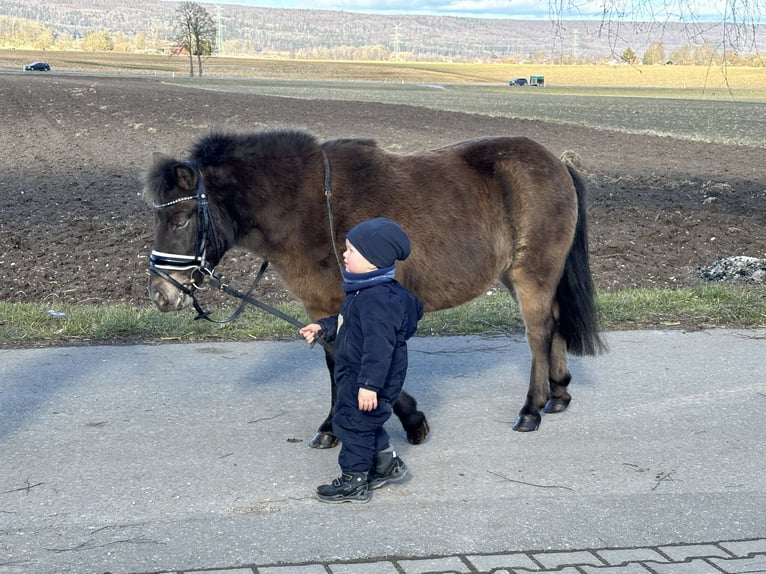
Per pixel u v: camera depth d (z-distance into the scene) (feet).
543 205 18.48
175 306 16.26
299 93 205.05
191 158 16.79
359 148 17.70
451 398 20.22
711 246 40.91
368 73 412.98
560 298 19.61
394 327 14.28
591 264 37.32
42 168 65.77
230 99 146.82
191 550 12.77
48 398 19.62
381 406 14.61
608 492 15.15
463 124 112.06
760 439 17.81
